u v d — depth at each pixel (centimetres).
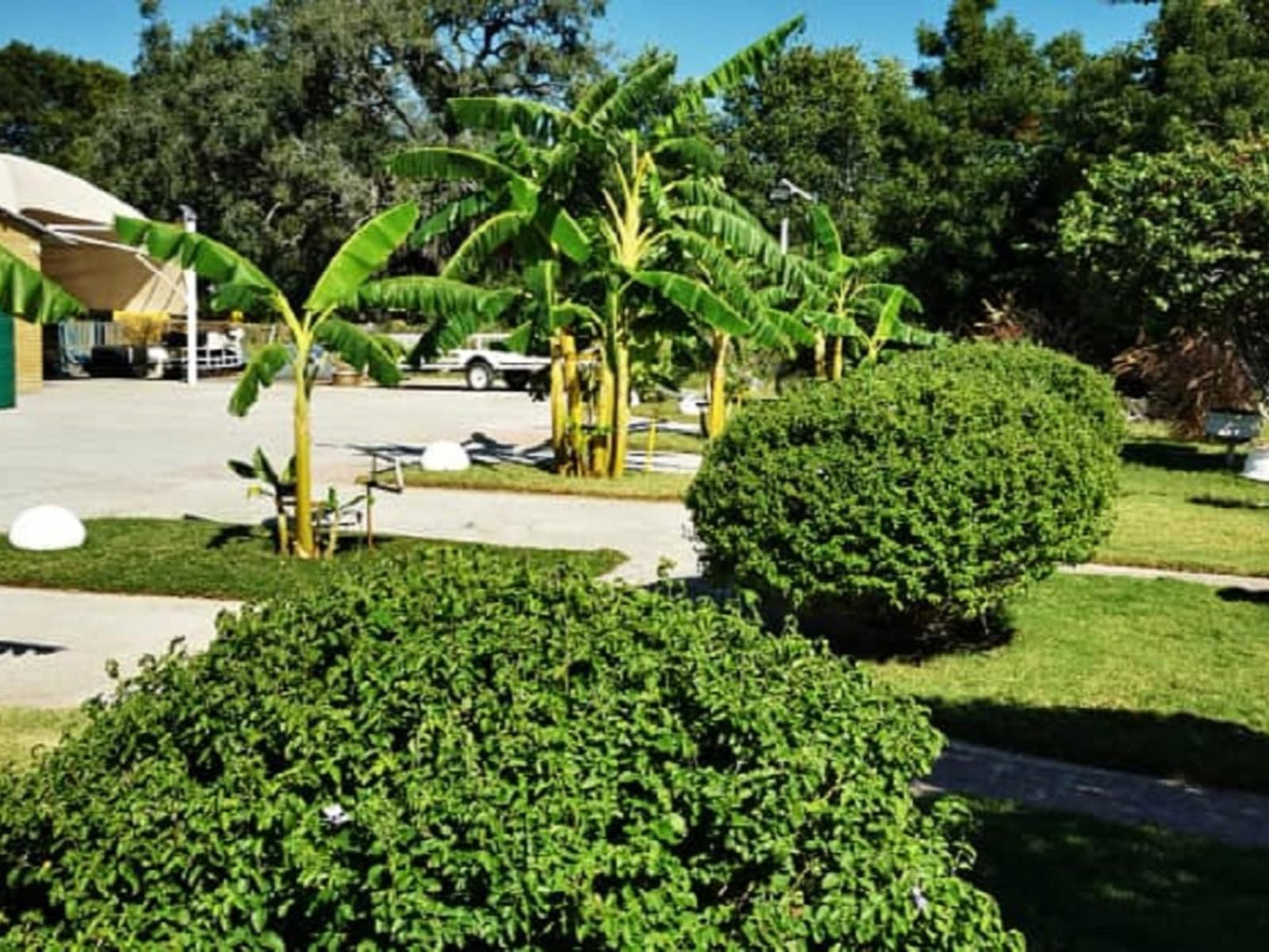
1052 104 2775
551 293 1362
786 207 2612
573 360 1538
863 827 249
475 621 280
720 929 237
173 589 897
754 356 2355
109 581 910
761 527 683
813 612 829
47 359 3175
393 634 279
